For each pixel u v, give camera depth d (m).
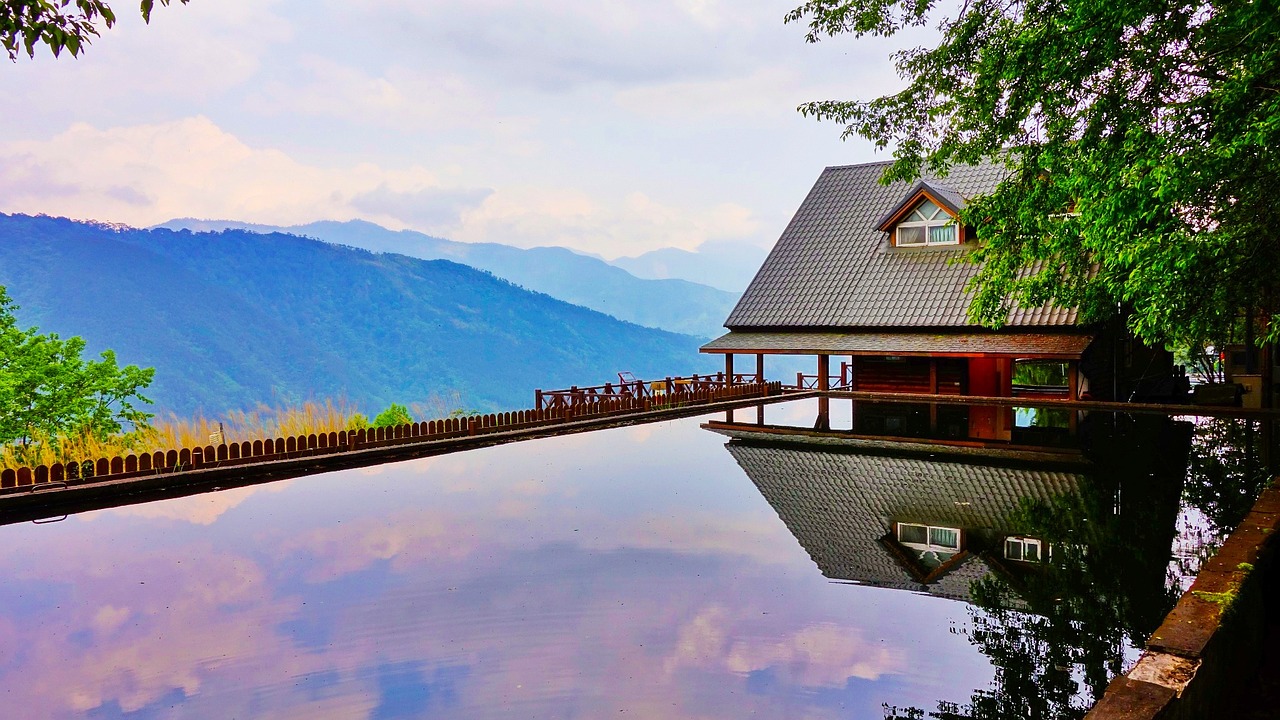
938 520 10.38
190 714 5.34
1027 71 11.45
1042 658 6.21
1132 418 19.47
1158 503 11.05
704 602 7.41
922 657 6.25
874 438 17.25
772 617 7.06
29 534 9.56
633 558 8.71
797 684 5.80
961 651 6.34
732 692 5.67
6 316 15.03
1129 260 10.40
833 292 25.52
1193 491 11.71
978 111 13.31
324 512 10.71
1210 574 5.24
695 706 5.47
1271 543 5.96
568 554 8.84
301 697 5.56
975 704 5.46
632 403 21.00
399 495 11.80
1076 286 15.84
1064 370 26.42
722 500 11.61
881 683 5.82
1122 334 23.16
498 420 17.56
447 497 11.70
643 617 7.02
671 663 6.12
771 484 12.75
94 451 13.12
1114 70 11.44
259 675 5.90
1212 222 11.83
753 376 26.11
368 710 5.40
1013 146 14.30
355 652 6.28
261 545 9.13
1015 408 21.84
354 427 16.38
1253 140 8.56
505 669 6.02
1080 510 10.77
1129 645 6.45
